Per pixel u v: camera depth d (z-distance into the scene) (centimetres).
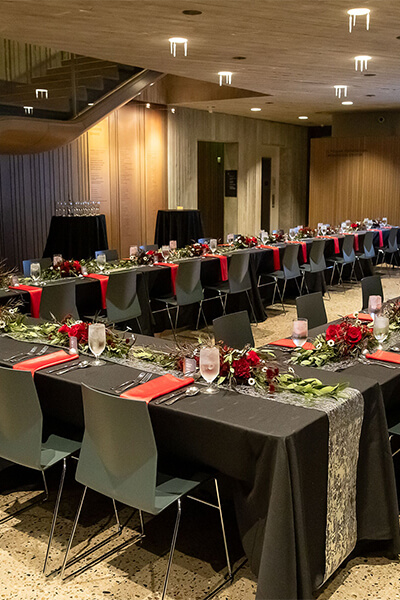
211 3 509
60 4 509
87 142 1150
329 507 265
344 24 584
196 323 764
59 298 551
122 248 1247
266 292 880
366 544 301
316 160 1464
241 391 291
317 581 260
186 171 1365
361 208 1423
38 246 1079
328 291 986
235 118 1466
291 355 349
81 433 327
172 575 286
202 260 739
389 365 333
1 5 512
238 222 1516
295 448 240
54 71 949
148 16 551
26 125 871
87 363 332
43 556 302
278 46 687
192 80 1209
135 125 1236
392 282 1068
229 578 282
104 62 1010
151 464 252
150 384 296
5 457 302
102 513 340
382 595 272
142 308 664
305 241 939
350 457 278
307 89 1033
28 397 283
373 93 1077
